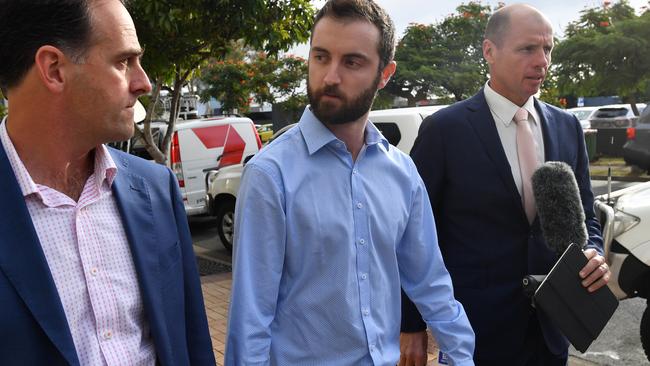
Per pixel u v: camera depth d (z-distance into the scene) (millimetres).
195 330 1457
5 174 1100
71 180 1224
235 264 1505
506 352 2158
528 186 2146
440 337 1803
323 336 1532
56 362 1079
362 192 1608
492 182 2135
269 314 1484
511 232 2148
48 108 1124
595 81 15336
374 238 1627
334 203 1558
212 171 7887
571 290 1885
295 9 6047
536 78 2135
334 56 1512
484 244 2162
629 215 3707
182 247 1445
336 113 1529
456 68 18516
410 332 2170
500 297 2135
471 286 2182
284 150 1553
